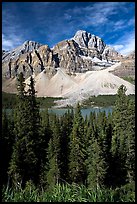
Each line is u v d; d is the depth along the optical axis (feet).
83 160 132.67
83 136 137.90
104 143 138.92
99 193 18.34
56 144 126.72
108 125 176.86
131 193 17.92
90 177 120.16
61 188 19.22
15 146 116.57
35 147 123.24
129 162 128.88
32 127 121.90
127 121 134.21
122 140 133.90
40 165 125.39
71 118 192.85
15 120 124.88
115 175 130.72
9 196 17.53
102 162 119.34
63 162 132.16
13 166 111.75
